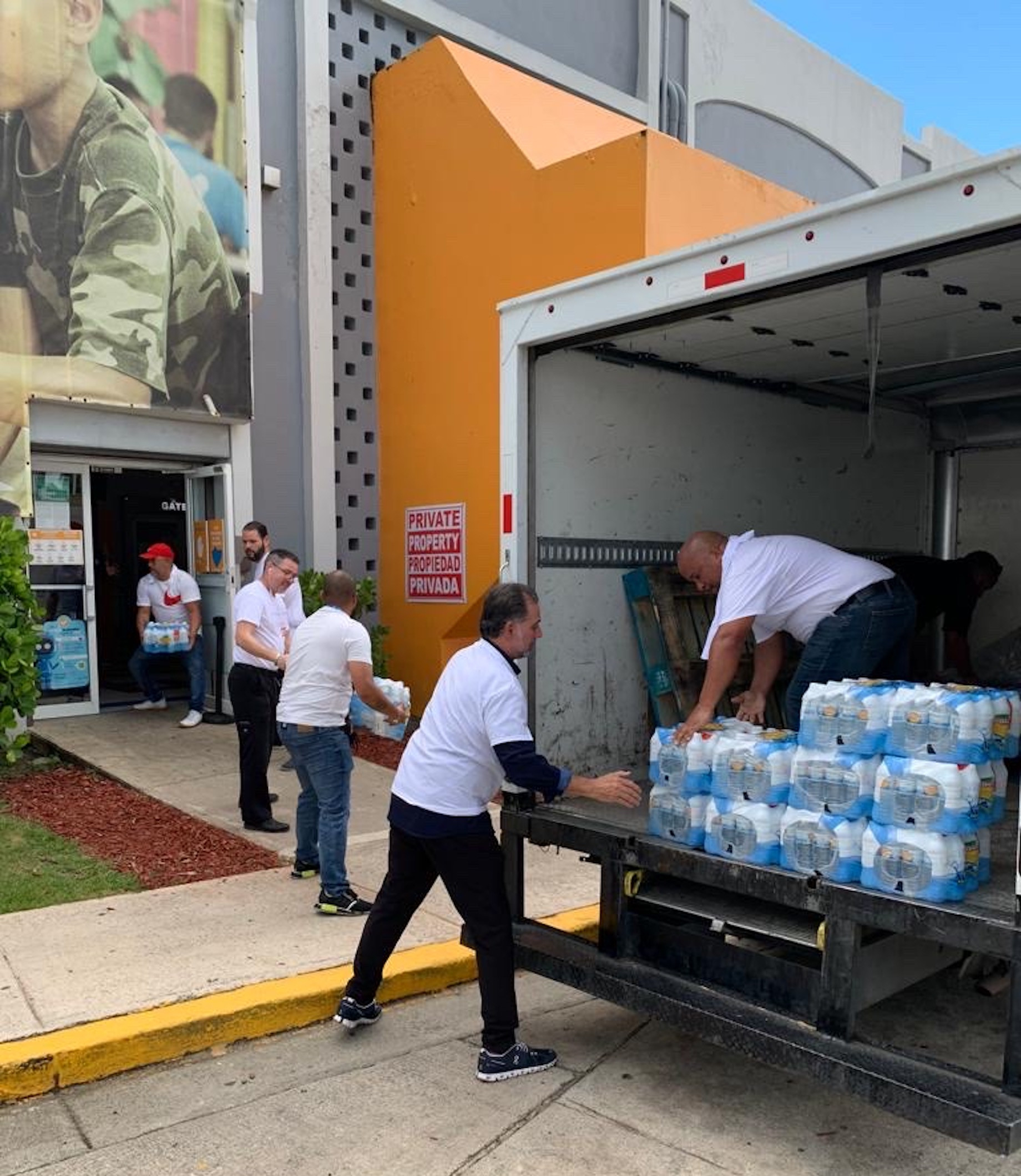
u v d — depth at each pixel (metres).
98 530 12.44
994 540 6.14
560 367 4.24
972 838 2.86
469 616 9.20
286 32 9.48
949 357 4.64
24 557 7.10
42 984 4.00
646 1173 3.01
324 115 9.59
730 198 8.12
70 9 7.93
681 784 3.35
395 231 9.79
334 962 4.28
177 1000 3.88
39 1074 3.42
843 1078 2.76
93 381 8.18
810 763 3.01
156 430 8.84
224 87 8.87
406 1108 3.38
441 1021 4.08
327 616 4.74
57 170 7.91
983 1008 4.11
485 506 8.93
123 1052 3.59
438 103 9.18
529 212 8.30
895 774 2.84
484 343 8.85
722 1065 3.70
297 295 9.65
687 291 3.44
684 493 4.77
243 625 5.88
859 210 2.97
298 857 5.30
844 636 3.96
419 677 9.70
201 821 6.27
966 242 2.83
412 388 9.70
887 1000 4.16
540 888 5.32
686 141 12.45
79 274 8.08
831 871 2.93
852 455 5.70
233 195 8.95
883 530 5.95
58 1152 3.10
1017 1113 2.47
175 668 12.19
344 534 9.96
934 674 6.30
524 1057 3.57
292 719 4.71
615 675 4.48
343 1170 3.02
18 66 7.70
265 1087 3.51
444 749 3.51
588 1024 4.07
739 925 3.19
